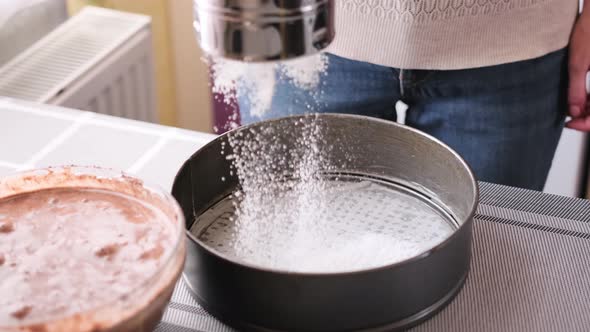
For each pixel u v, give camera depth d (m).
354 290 0.61
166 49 1.66
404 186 0.81
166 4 1.61
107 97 1.35
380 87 1.01
